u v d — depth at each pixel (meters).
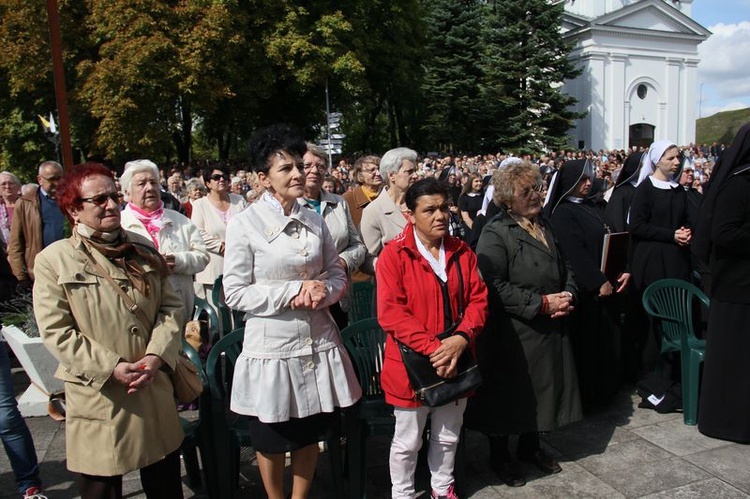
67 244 2.40
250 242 2.69
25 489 3.14
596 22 36.47
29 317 4.73
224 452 3.02
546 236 3.59
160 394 2.51
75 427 2.39
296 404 2.68
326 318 2.85
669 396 4.23
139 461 2.41
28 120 24.27
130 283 2.46
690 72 39.31
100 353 2.32
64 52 20.95
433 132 32.03
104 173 2.43
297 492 2.89
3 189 6.23
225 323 4.60
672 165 4.64
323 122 26.91
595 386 4.18
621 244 4.06
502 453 3.43
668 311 4.25
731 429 3.70
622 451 3.68
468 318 2.94
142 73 19.34
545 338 3.36
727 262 3.62
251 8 21.97
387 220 4.12
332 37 22.39
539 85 29.77
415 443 2.97
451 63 30.53
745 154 3.53
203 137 33.81
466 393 2.82
